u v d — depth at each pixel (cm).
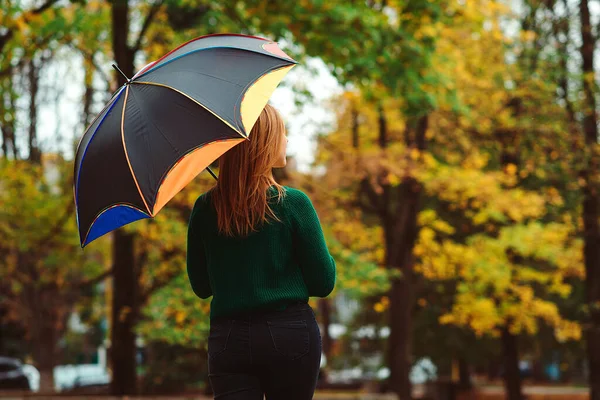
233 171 276
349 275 1416
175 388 2405
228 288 275
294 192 280
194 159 267
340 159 1619
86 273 2073
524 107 1742
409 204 1714
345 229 1816
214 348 278
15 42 1246
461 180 1625
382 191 1631
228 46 290
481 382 3594
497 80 1681
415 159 1584
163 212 1419
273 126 279
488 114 1716
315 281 279
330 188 1719
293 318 274
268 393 282
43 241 1656
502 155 1852
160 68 289
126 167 274
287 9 938
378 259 1877
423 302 2234
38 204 1602
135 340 1453
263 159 276
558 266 2017
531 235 1764
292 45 1049
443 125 1725
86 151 285
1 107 1312
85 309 2803
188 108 274
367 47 966
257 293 272
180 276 1398
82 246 289
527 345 2547
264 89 277
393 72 982
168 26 1352
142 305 1614
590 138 1711
